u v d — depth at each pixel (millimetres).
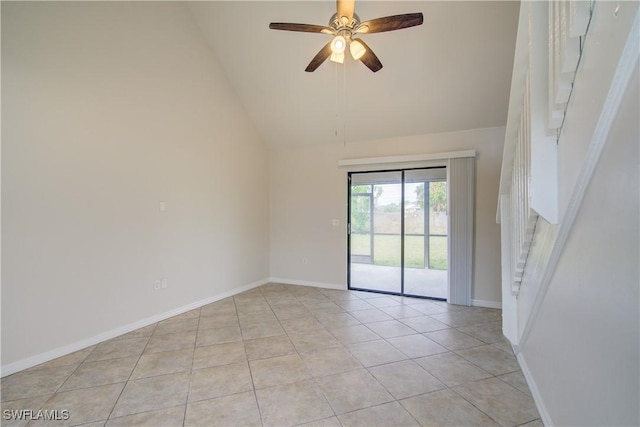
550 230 1561
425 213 4453
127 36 3078
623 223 873
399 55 3395
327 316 3627
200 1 3516
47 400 1978
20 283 2348
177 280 3688
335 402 1958
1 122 2236
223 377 2262
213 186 4227
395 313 3734
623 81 819
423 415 1829
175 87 3629
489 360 2525
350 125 4535
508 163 2365
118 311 3037
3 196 2256
